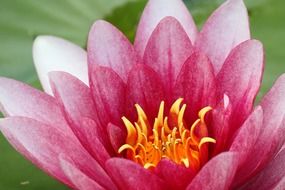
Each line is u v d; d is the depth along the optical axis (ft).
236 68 1.51
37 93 1.57
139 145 1.52
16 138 1.48
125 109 1.55
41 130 1.50
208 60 1.50
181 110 1.52
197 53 1.51
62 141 1.50
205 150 1.51
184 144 1.52
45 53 1.65
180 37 1.55
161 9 1.65
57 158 1.50
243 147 1.44
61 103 1.49
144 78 1.54
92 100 1.53
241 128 1.42
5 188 1.68
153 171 1.48
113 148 1.53
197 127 1.53
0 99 1.55
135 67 1.53
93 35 1.56
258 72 1.49
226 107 1.47
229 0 1.58
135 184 1.43
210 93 1.52
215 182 1.41
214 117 1.51
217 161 1.39
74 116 1.50
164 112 1.57
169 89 1.56
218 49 1.58
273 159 1.52
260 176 1.52
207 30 1.58
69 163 1.40
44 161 1.49
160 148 1.52
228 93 1.52
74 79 1.52
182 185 1.47
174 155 1.52
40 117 1.56
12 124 1.48
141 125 1.53
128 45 1.57
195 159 1.52
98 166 1.47
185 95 1.55
